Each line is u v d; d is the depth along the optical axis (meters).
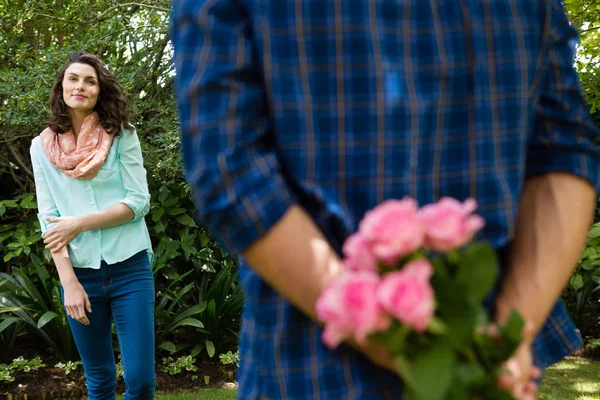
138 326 3.01
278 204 0.71
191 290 5.41
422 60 0.80
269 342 0.81
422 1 0.81
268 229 0.71
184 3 0.78
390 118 0.78
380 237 0.62
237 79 0.74
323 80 0.77
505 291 0.84
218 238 0.80
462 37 0.82
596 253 4.42
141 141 5.29
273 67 0.76
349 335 0.67
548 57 0.91
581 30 4.80
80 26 5.96
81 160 3.03
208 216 0.74
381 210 0.64
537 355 0.93
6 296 4.67
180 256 5.43
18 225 5.24
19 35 5.80
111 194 3.07
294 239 0.71
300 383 0.79
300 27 0.76
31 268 5.12
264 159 0.73
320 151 0.77
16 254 4.89
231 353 4.82
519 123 0.85
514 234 0.88
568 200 0.87
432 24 0.81
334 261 0.71
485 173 0.83
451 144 0.82
